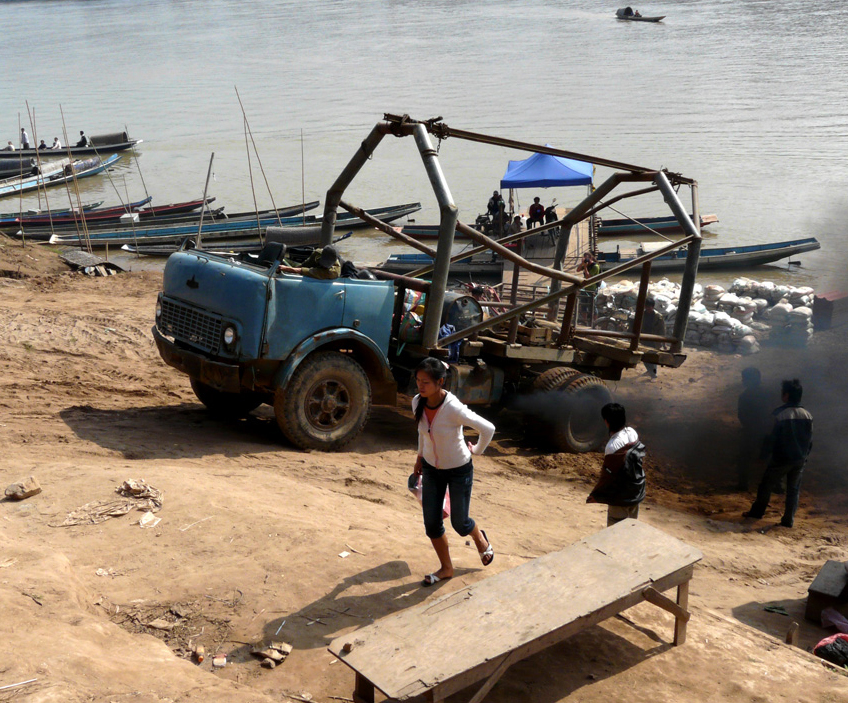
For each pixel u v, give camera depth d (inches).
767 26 4458.7
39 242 1121.4
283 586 203.3
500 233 1032.8
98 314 598.2
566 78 2903.5
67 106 2746.1
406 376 375.9
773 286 689.6
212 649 178.5
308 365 332.8
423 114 2240.4
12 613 170.2
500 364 422.9
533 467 388.2
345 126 2150.6
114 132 2169.0
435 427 200.1
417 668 148.9
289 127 2176.4
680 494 384.2
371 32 5374.0
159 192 1551.4
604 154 1656.0
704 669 184.2
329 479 308.7
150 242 1152.8
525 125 2027.6
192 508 241.9
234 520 236.5
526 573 183.3
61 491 249.3
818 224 1212.5
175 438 339.9
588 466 397.4
